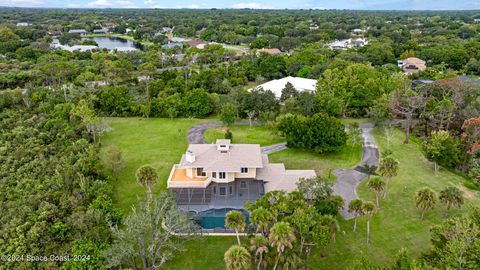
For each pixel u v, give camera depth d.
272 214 32.81
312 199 38.72
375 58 132.75
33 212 42.12
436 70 113.31
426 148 56.50
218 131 73.69
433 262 30.14
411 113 66.50
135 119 81.94
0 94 81.75
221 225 42.03
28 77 106.50
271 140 68.44
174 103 83.94
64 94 86.56
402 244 38.44
